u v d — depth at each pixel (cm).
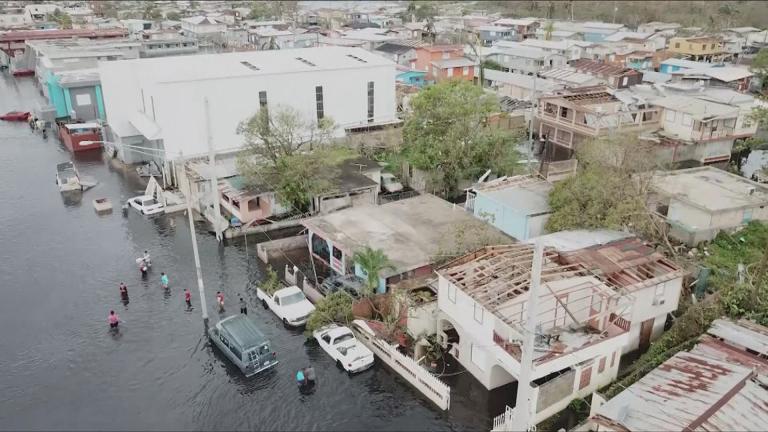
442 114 6200
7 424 3369
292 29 17412
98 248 5581
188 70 7150
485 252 4003
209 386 3697
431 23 16750
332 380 3731
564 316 3575
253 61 7781
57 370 3853
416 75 11200
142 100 7619
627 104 7700
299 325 4272
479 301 3353
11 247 5594
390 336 3984
